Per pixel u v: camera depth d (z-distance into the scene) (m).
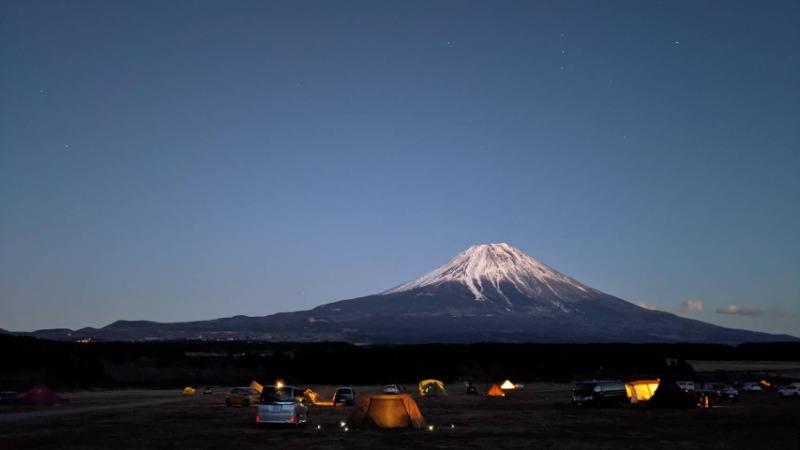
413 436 32.62
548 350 144.88
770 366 144.38
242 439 30.91
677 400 52.31
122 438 31.19
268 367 117.06
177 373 109.25
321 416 46.16
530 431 34.91
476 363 128.50
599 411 50.12
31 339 104.06
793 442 29.31
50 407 55.09
